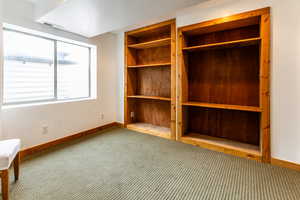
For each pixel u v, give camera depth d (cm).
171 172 182
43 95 258
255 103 239
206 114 287
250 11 203
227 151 231
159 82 340
